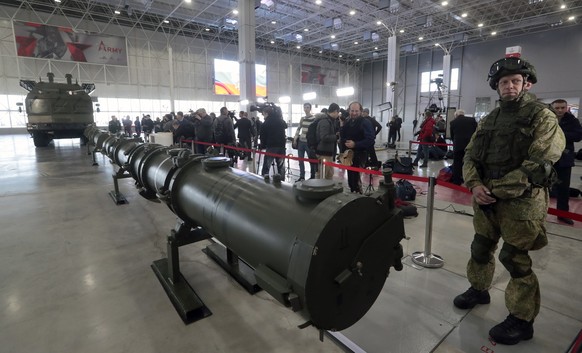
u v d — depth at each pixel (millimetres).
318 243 1079
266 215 1375
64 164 7816
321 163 3875
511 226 1610
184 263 2668
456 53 22781
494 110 1744
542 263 2551
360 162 4148
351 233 1189
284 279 1201
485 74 21578
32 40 15602
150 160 2828
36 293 2211
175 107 20750
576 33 17953
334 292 1169
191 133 7551
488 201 1641
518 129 1564
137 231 3410
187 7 16875
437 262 2566
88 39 16875
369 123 4066
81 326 1867
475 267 1967
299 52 25609
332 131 4578
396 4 13828
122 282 2369
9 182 5781
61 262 2682
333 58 27672
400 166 5898
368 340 1717
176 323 1900
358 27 19094
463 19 17516
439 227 3414
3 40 15922
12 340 1747
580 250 2779
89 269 2564
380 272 1354
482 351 1632
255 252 1378
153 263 2600
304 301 1083
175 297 2078
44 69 16844
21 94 16703
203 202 1859
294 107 25969
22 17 16031
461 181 5547
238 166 7551
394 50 15953
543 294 2127
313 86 27250
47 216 3887
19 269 2553
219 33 20484
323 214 1149
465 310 1975
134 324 1890
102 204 4414
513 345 1667
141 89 19562
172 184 2158
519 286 1672
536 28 19297
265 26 19375
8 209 4152
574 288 2189
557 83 18875
